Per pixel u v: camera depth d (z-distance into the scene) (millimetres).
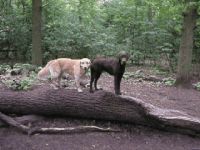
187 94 10680
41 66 14586
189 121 6941
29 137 6961
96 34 16906
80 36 16375
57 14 16984
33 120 7512
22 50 16844
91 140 6891
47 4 16250
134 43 17250
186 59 11703
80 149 6520
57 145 6656
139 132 7297
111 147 6656
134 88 10977
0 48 16922
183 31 11703
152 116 6941
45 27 16406
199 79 14102
